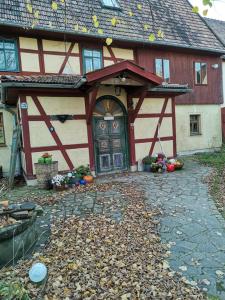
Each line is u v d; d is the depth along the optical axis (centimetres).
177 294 307
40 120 859
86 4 1160
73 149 915
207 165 1080
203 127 1473
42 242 436
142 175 931
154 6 1382
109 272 349
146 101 1055
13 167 861
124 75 837
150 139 1066
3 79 775
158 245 418
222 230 471
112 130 994
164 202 617
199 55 1435
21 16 986
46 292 312
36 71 1027
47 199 671
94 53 1135
